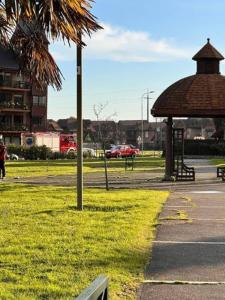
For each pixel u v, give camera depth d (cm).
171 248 915
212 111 2661
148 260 816
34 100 8269
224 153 7319
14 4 877
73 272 719
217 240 992
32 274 706
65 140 6644
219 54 2823
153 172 3397
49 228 1058
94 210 1362
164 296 638
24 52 1148
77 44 1016
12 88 7750
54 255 816
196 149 7456
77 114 1376
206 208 1484
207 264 801
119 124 13662
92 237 965
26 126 8200
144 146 13388
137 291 657
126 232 1021
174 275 735
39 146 6006
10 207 1394
